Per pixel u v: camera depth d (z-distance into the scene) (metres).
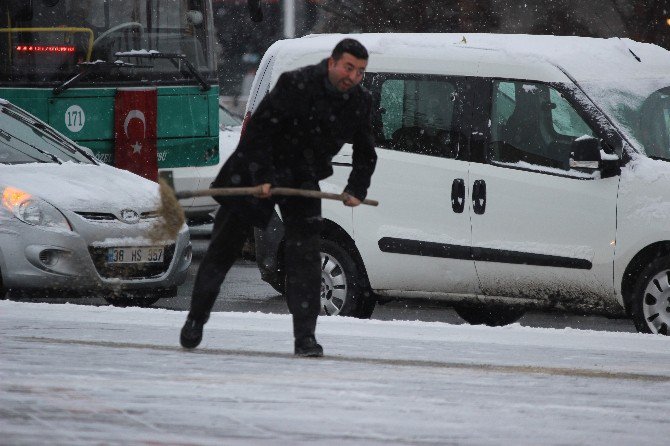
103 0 50.19
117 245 34.88
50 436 11.90
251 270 49.12
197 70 52.00
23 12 48.97
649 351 22.66
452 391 15.58
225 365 17.73
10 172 35.97
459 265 32.44
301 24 72.75
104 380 15.68
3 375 15.99
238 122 63.72
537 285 31.70
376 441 12.10
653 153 31.08
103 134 49.84
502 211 31.91
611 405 14.82
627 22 61.28
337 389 15.42
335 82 19.19
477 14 64.69
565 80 31.80
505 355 21.11
